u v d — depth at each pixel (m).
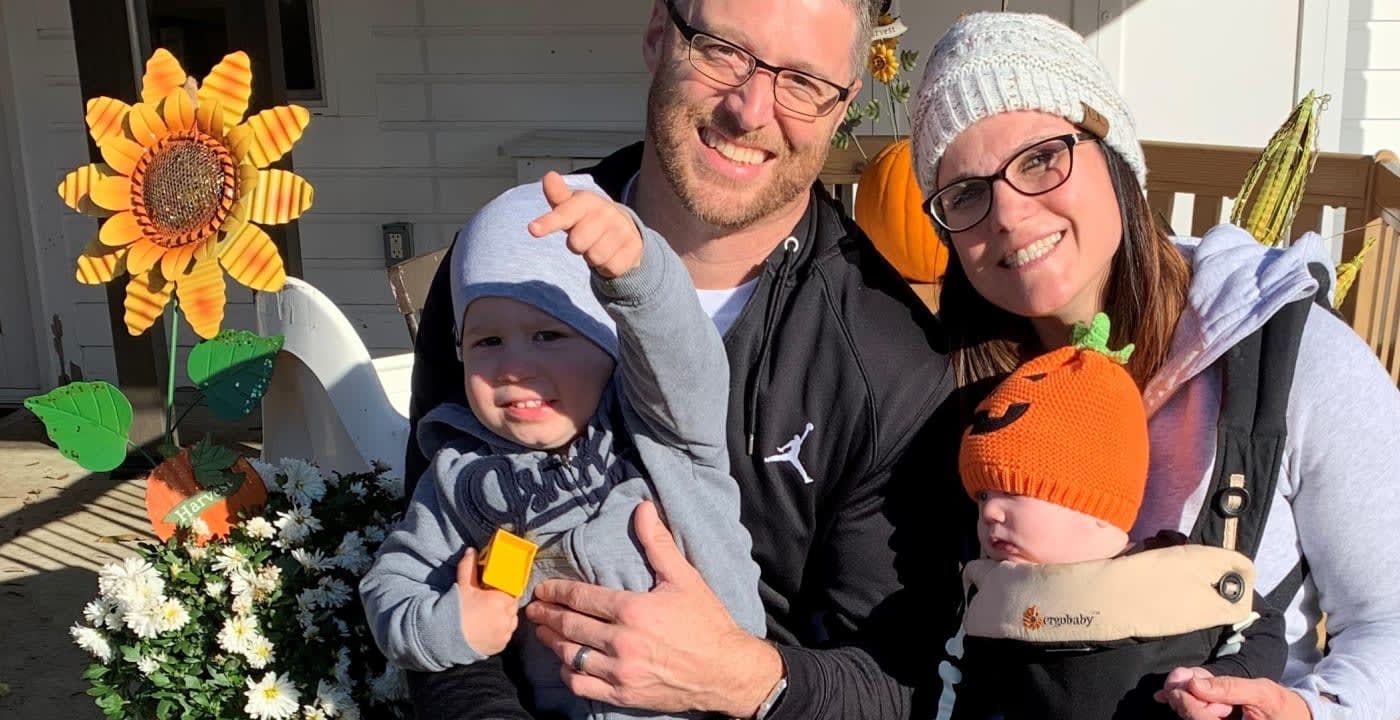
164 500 1.04
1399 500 0.85
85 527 2.20
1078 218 0.90
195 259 1.01
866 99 2.70
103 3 2.22
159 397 2.45
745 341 0.91
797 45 0.90
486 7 2.87
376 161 2.98
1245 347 0.86
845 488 0.90
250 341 1.08
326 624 1.00
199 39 2.96
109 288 2.40
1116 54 2.63
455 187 2.98
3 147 2.91
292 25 2.93
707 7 0.90
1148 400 0.90
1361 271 1.62
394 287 1.46
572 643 0.81
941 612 0.92
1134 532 0.89
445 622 0.80
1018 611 0.82
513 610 0.82
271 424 1.55
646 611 0.79
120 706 1.03
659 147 0.94
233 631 0.98
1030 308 0.93
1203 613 0.79
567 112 2.92
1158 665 0.80
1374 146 2.82
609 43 2.87
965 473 0.87
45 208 2.95
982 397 0.99
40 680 1.66
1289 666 0.90
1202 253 0.93
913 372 0.90
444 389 0.99
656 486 0.83
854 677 0.87
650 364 0.78
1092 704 0.80
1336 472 0.86
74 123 2.89
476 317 0.85
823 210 0.98
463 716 0.82
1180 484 0.87
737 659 0.82
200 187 1.00
